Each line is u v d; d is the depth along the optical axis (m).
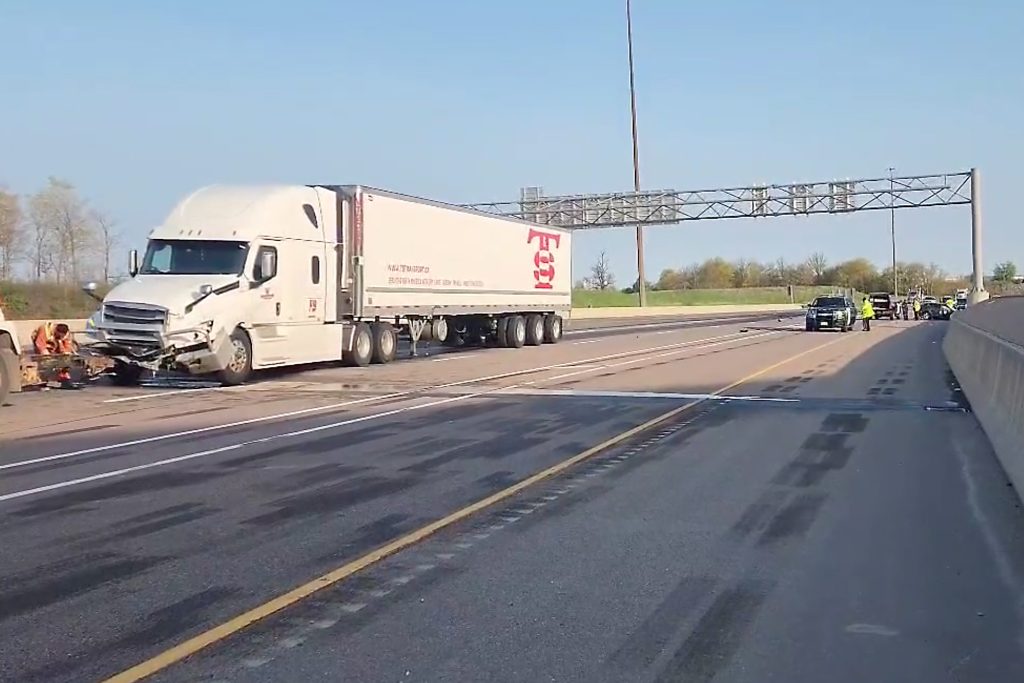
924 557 7.69
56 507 9.37
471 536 8.28
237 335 22.47
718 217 59.53
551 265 40.47
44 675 5.27
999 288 75.44
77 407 17.91
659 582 7.01
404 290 29.14
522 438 13.78
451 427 14.93
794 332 53.66
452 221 32.06
